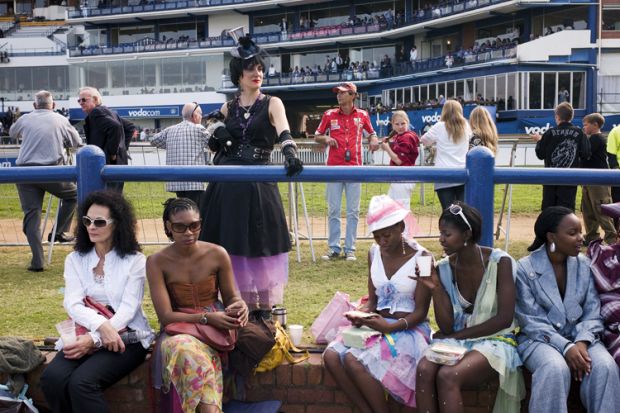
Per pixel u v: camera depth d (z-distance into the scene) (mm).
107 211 4000
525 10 39625
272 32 50500
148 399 4078
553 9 38750
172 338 3729
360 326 3941
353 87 7688
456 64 41188
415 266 3986
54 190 7629
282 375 4094
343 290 6164
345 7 49625
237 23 52625
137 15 53531
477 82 40094
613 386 3648
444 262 4008
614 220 4324
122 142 7781
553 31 38781
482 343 3836
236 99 4691
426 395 3680
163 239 9383
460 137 7742
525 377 4016
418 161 12156
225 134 4629
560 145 8805
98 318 3867
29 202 7195
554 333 3857
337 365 3871
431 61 43125
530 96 37781
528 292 3982
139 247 4137
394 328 3879
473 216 3838
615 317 3922
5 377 4008
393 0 47844
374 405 3787
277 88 49188
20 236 9883
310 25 50531
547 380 3650
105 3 55844
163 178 4270
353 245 7695
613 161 10445
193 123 8789
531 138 9758
